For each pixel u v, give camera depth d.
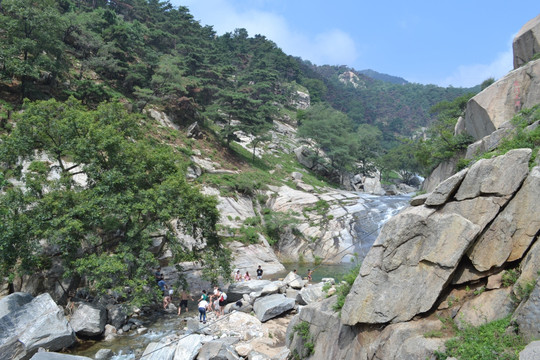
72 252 18.89
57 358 12.23
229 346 14.75
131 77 51.81
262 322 18.56
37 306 16.05
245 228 39.81
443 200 9.73
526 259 8.52
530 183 9.00
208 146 54.19
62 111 21.62
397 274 9.61
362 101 193.88
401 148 83.56
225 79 69.81
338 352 10.46
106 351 15.31
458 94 192.12
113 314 18.67
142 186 22.27
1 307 16.45
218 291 21.95
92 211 18.83
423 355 8.16
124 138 24.16
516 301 8.22
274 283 23.48
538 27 29.34
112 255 18.97
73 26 49.75
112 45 50.94
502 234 9.02
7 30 34.97
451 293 9.43
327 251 41.25
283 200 48.28
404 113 189.75
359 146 76.62
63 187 22.17
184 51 78.19
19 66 34.16
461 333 8.28
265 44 124.88
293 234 43.09
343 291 11.74
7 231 16.94
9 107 34.00
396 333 8.93
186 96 56.78
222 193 42.81
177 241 22.58
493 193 9.30
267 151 67.38
